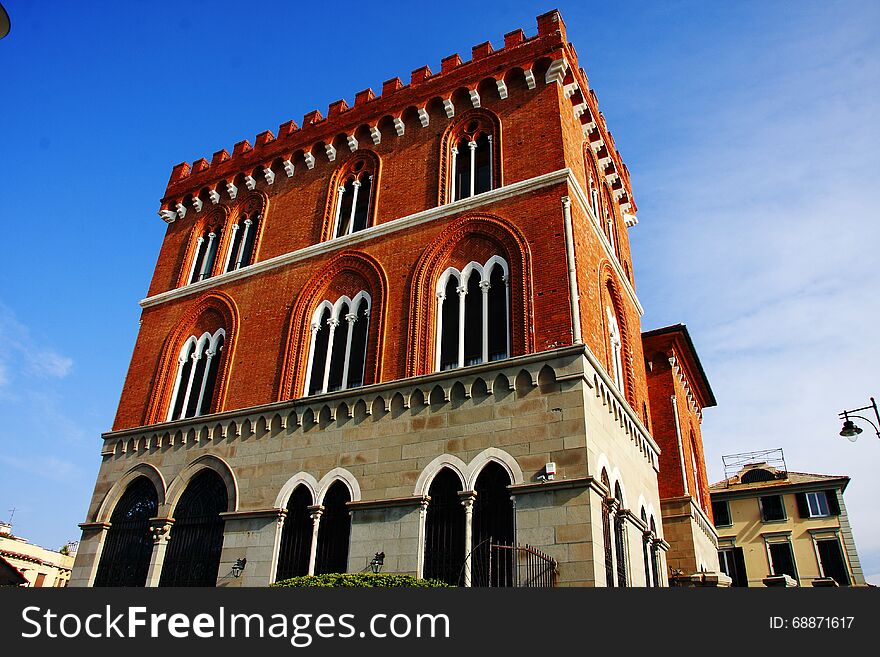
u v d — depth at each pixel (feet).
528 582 55.52
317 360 82.02
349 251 85.05
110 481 86.12
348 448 70.38
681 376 114.62
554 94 82.02
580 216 76.43
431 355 72.18
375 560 62.75
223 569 71.20
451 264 76.84
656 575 79.56
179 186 111.14
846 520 163.53
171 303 99.91
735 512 174.81
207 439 81.20
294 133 102.22
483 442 63.21
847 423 81.51
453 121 87.92
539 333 67.10
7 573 102.99
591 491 57.00
